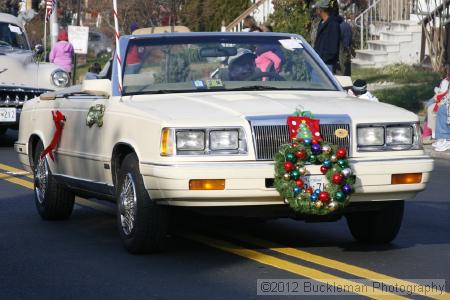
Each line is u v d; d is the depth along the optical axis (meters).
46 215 10.77
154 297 7.28
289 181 7.95
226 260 8.51
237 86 9.43
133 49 9.54
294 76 9.68
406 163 8.28
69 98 10.36
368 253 8.84
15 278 8.01
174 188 7.94
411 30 27.66
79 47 26.88
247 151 8.03
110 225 10.49
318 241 9.45
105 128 9.15
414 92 22.86
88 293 7.46
